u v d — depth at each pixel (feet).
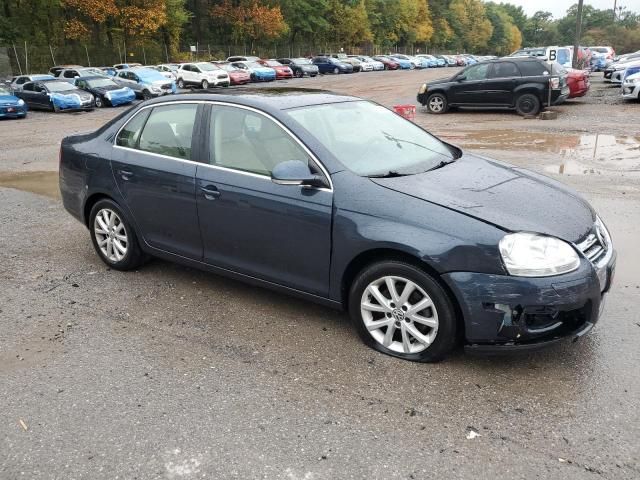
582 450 8.90
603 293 11.19
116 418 9.98
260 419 9.86
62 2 143.95
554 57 50.85
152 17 152.05
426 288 10.89
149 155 15.19
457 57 230.89
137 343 12.63
